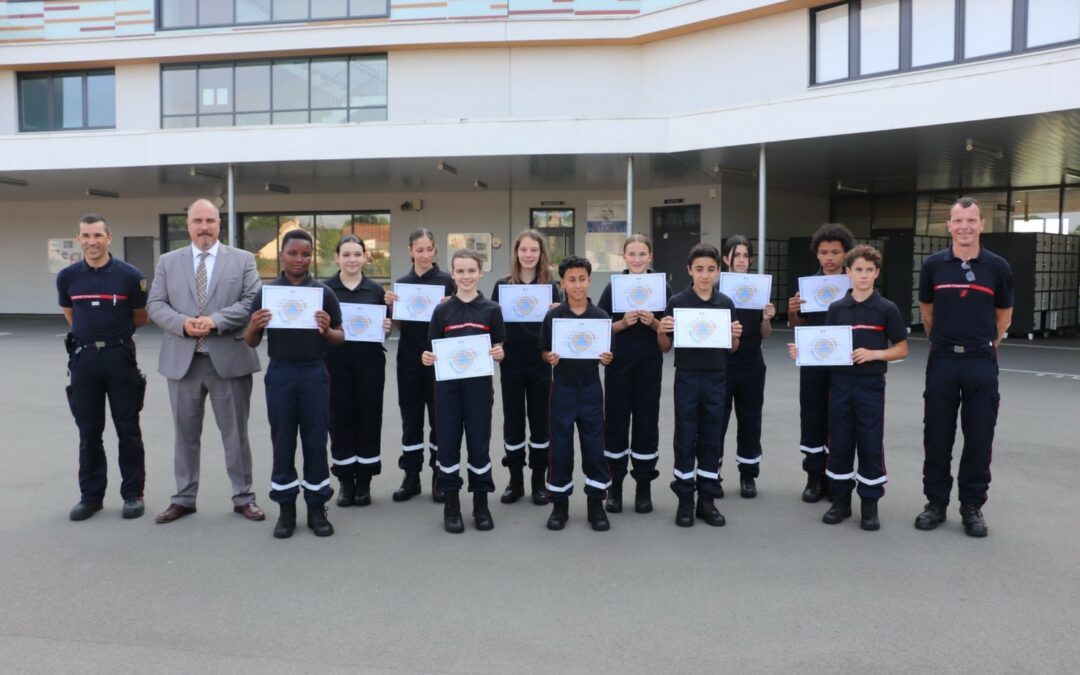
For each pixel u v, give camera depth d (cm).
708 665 328
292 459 488
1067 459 660
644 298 527
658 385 530
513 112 1948
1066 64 1080
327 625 364
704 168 1669
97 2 2056
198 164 1605
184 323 500
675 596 396
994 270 488
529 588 406
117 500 561
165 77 2045
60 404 916
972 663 329
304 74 1997
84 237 504
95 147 1633
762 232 1394
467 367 489
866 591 401
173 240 2219
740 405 566
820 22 1658
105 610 379
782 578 419
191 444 522
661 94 1895
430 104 1962
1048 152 1466
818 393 550
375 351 550
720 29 1791
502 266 2070
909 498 564
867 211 2250
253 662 330
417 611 379
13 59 2053
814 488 559
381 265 2125
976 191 2081
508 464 563
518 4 1916
